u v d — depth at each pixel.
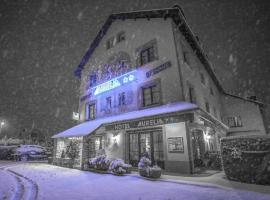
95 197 6.61
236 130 26.69
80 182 9.27
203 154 13.60
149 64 15.83
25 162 22.25
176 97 13.26
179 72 13.56
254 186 7.68
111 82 18.92
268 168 7.87
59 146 19.20
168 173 11.17
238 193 6.67
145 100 15.45
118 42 19.64
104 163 12.60
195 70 17.95
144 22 17.52
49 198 6.54
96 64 21.88
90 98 21.42
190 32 16.72
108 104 18.83
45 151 27.45
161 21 16.08
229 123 27.45
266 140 8.12
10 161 23.95
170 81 13.91
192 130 12.95
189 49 17.78
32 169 14.81
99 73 21.02
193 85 15.91
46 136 44.91
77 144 16.16
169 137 11.98
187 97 13.89
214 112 22.06
